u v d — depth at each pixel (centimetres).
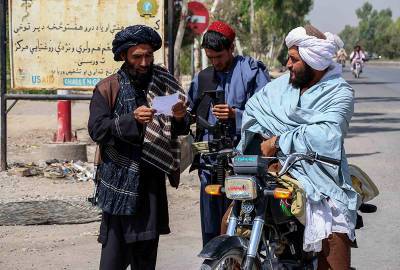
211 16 2023
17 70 927
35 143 1362
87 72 924
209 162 506
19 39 923
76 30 920
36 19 920
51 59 924
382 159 1199
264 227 430
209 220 532
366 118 1927
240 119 505
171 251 671
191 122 472
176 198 875
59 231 734
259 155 440
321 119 429
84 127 1619
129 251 469
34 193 793
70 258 643
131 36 439
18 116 1880
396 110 2178
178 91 464
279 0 5122
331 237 430
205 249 390
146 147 444
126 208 440
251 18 4675
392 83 3922
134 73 449
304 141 427
